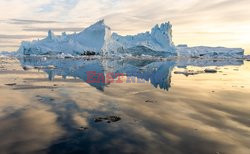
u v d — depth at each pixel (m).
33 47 145.25
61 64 57.72
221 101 14.11
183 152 7.04
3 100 14.04
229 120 10.19
